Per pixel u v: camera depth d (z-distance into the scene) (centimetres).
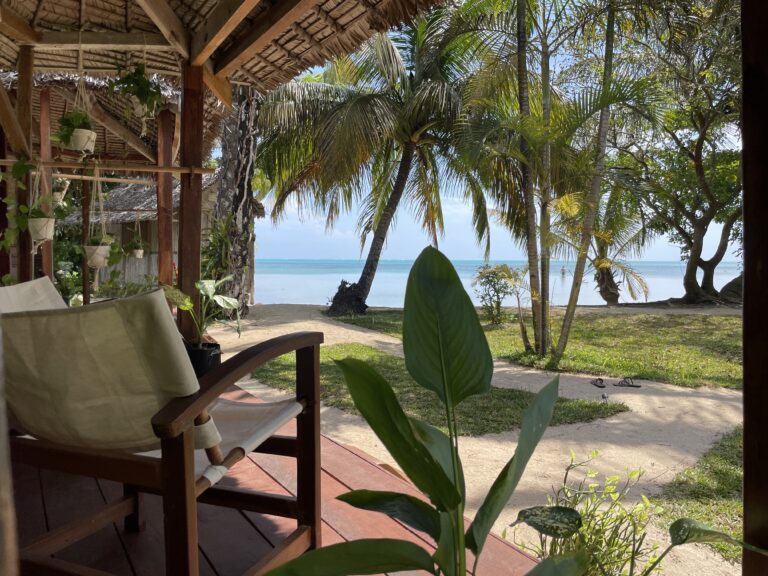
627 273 723
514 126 675
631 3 668
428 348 102
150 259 1270
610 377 644
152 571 172
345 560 91
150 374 120
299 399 171
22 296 203
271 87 441
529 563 184
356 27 322
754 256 107
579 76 923
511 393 547
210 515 213
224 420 171
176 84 487
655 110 693
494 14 782
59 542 163
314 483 170
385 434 92
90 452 130
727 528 275
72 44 385
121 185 1394
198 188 404
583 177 706
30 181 425
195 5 344
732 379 630
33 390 127
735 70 1078
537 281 755
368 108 1068
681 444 406
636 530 198
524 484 330
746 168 107
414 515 107
